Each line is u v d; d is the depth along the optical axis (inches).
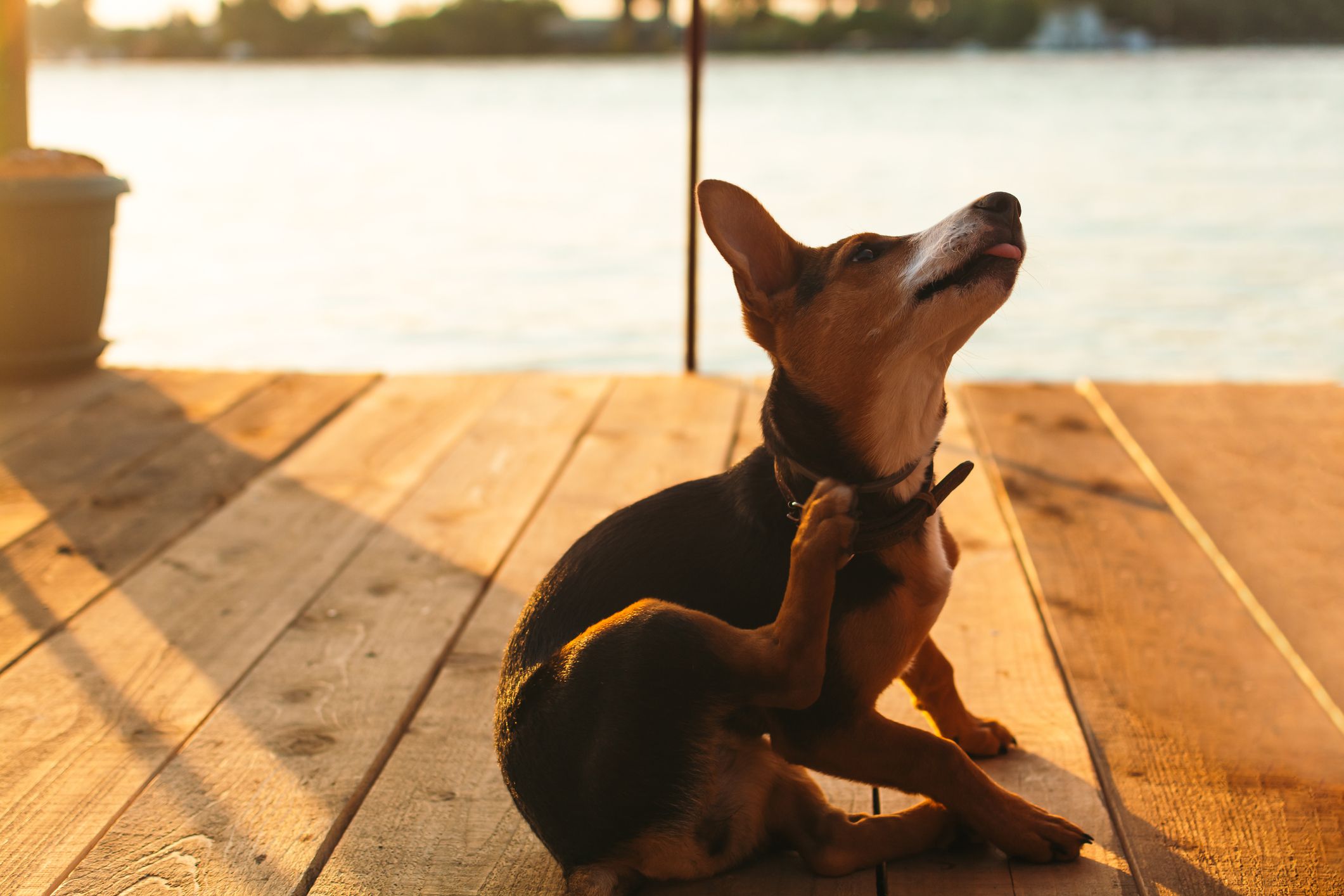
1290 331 379.2
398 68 3201.3
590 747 89.0
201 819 106.4
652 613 89.6
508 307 425.1
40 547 164.4
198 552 162.4
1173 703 120.0
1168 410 215.6
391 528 169.3
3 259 229.1
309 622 142.1
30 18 253.3
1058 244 530.3
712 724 89.3
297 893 97.0
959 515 169.6
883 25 3026.6
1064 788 106.5
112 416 221.0
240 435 210.8
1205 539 159.3
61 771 114.0
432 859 100.3
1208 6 2780.5
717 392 231.1
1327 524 164.1
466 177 813.9
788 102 1515.7
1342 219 575.2
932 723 111.3
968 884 94.3
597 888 89.1
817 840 96.0
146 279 486.6
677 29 3253.0
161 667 132.5
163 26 3609.7
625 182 771.4
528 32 3358.8
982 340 375.2
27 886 98.5
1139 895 92.4
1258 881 93.7
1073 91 1617.9
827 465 95.3
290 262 521.3
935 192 684.1
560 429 211.0
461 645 135.9
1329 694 121.4
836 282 96.8
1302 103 1326.3
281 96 1941.4
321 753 115.7
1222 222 575.5
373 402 229.1
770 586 92.8
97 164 240.1
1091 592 144.6
